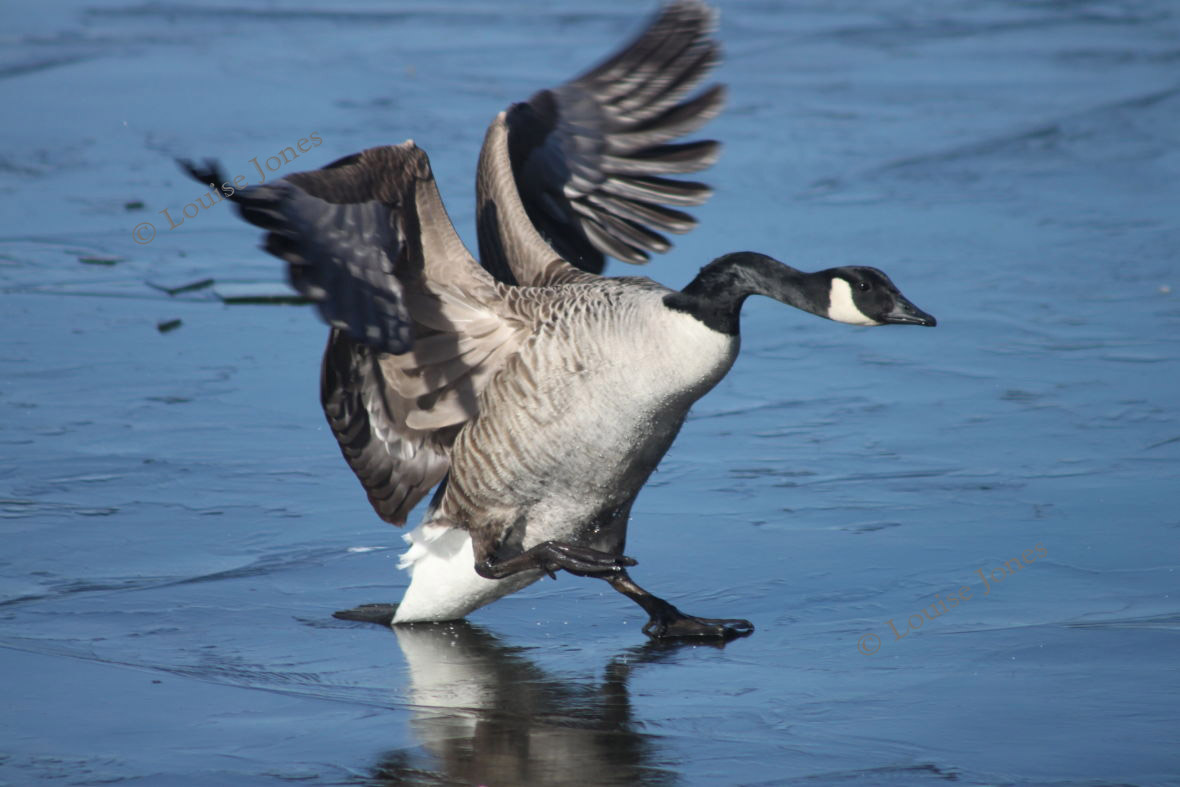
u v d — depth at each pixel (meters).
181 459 12.05
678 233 11.58
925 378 14.10
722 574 10.21
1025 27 31.66
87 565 10.14
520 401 9.43
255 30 31.95
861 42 30.36
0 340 14.73
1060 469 11.81
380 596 10.05
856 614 9.48
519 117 11.46
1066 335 15.12
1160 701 8.00
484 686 8.56
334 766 7.34
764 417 13.25
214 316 15.77
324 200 8.56
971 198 19.97
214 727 7.80
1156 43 29.64
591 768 7.34
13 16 33.16
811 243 17.92
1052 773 7.17
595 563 9.26
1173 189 20.38
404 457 10.16
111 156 21.73
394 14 33.81
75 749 7.45
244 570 10.23
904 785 7.07
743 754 7.48
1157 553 10.16
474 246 17.22
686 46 11.62
